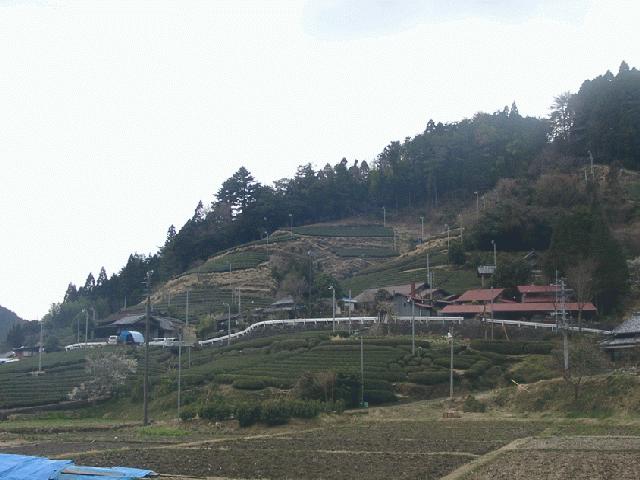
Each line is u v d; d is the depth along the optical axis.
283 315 136.50
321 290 147.75
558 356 81.88
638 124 185.62
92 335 164.12
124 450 50.41
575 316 109.69
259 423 68.44
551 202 162.12
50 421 84.25
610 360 84.19
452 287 141.00
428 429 60.47
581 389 67.19
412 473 38.09
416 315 125.12
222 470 40.38
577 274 102.94
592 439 48.56
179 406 82.69
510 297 123.31
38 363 116.81
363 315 128.38
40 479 34.66
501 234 154.50
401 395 82.25
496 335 101.94
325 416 70.50
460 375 85.12
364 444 51.06
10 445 58.12
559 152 197.25
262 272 184.38
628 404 61.31
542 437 51.22
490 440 51.12
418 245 189.38
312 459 43.94
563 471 36.34
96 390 96.50
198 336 137.00
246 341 115.50
